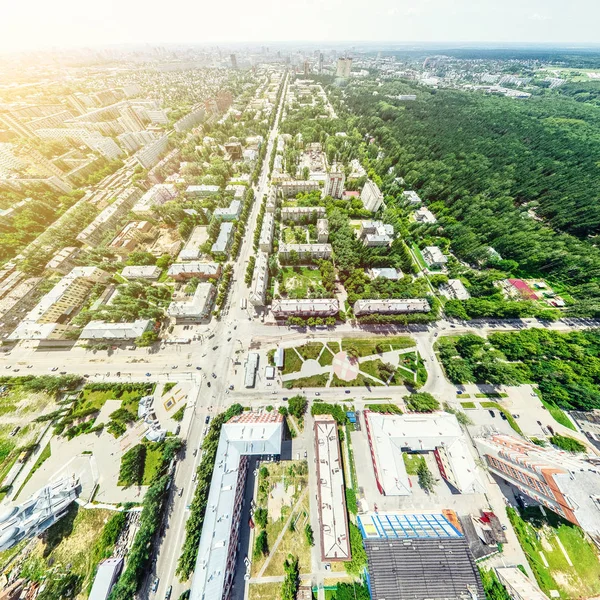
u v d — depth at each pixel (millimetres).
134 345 114562
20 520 71312
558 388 102500
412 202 186875
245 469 85062
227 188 190625
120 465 86500
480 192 184250
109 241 155750
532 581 71875
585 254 143500
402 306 123688
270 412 96688
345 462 88438
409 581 62188
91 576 70500
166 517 78562
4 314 117812
